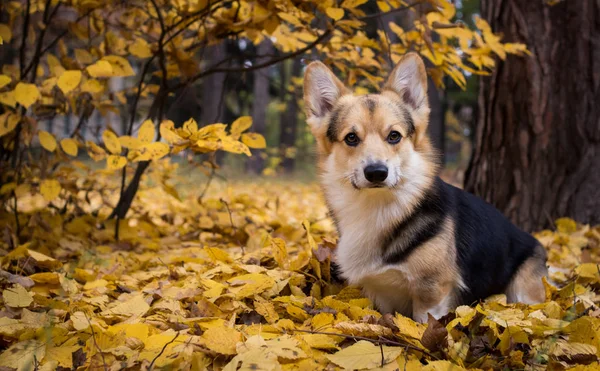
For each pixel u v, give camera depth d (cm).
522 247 145
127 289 140
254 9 154
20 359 107
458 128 1063
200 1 164
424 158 136
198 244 181
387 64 184
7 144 173
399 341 115
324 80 144
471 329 119
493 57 205
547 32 200
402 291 133
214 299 126
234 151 139
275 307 129
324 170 140
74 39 200
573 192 200
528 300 142
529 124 203
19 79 166
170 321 119
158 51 170
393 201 130
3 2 183
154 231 191
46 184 159
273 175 631
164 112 186
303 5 152
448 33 161
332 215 140
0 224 173
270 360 105
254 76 665
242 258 150
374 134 132
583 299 133
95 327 114
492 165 210
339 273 141
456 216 134
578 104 199
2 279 130
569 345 111
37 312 121
